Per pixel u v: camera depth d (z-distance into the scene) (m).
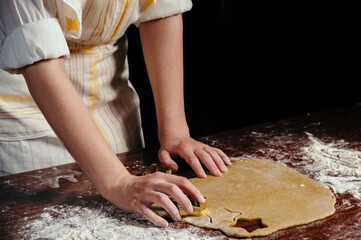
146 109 3.07
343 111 1.55
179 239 0.80
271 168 1.09
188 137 1.21
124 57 1.41
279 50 3.19
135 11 1.17
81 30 1.12
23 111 1.25
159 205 0.93
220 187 1.01
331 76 3.18
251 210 0.90
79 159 0.94
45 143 1.30
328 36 3.10
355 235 0.79
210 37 3.14
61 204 0.98
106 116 1.37
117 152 1.38
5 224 0.90
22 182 1.12
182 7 1.24
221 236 0.82
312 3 3.04
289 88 3.25
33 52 0.89
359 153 1.17
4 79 1.22
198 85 3.24
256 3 3.08
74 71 1.25
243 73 3.24
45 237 0.84
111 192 0.92
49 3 0.92
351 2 2.99
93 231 0.85
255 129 1.43
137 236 0.82
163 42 1.25
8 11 0.90
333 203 0.90
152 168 1.10
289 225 0.83
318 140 1.29
